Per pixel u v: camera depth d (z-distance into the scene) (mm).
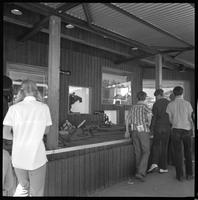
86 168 3480
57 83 3373
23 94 2461
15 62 5133
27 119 2320
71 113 6375
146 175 4629
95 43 5309
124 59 7309
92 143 3727
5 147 2740
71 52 6363
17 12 3914
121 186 3965
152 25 4254
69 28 4711
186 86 9055
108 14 3836
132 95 8305
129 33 4730
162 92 4785
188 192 3760
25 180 2391
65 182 3148
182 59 7156
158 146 4723
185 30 4555
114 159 4023
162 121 4629
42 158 2379
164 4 3475
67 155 3311
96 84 7094
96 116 6887
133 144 4387
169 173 4797
